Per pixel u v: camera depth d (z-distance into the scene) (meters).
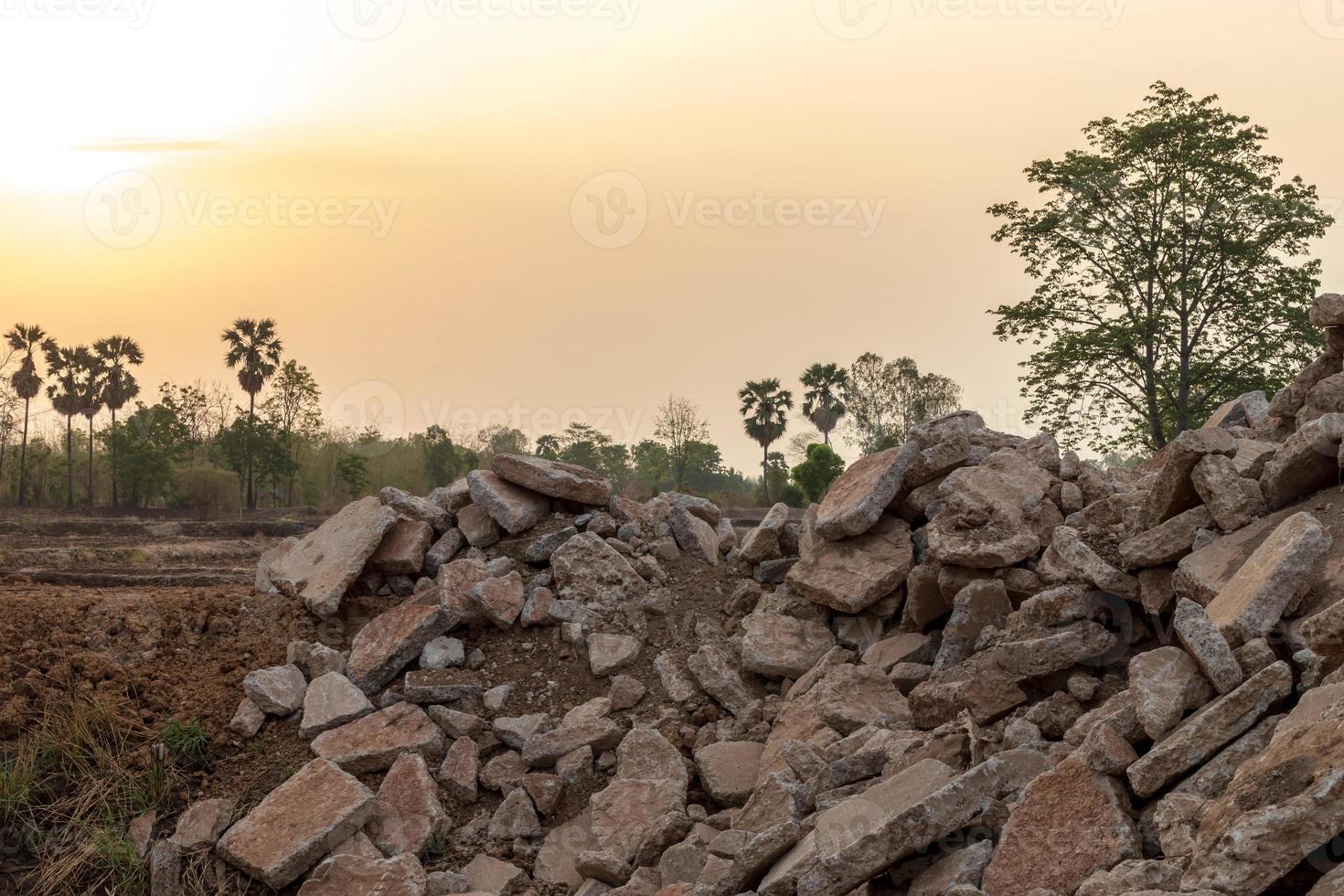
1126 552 6.75
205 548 26.17
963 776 5.21
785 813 6.20
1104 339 28.66
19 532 31.27
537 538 9.74
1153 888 4.28
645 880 6.34
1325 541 5.59
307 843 6.96
